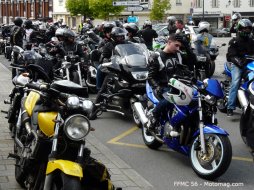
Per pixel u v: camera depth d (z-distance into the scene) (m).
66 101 4.32
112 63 9.56
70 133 4.18
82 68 12.34
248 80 8.64
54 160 4.23
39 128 4.70
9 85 13.77
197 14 70.06
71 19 70.38
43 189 4.36
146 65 9.35
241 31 9.40
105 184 4.57
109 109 9.63
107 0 53.91
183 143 6.45
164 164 6.86
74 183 3.99
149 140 7.64
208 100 6.14
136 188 5.71
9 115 7.07
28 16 76.25
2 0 82.12
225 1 70.06
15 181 5.70
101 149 7.44
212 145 6.10
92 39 18.27
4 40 25.72
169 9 64.62
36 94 5.25
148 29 17.72
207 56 14.39
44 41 17.33
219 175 6.04
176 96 6.30
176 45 7.17
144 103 8.31
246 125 6.77
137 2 28.94
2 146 7.20
